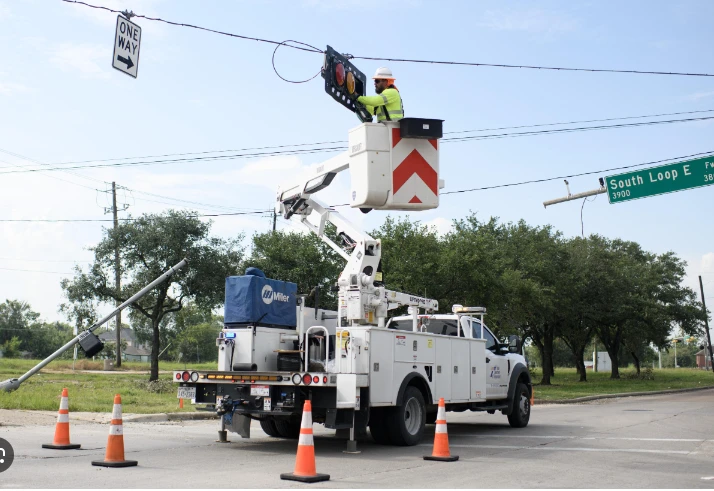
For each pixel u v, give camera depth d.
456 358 13.01
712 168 16.98
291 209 12.05
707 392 38.09
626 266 52.22
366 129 9.82
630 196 17.92
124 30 11.86
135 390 24.69
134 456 9.74
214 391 10.98
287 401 10.20
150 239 30.67
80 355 82.44
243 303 11.08
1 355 98.06
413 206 9.95
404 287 28.33
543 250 44.16
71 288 31.23
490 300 30.48
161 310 31.44
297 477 7.75
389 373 10.94
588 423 16.61
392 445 11.40
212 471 8.44
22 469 8.26
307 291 32.19
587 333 54.16
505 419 18.36
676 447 11.68
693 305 60.09
